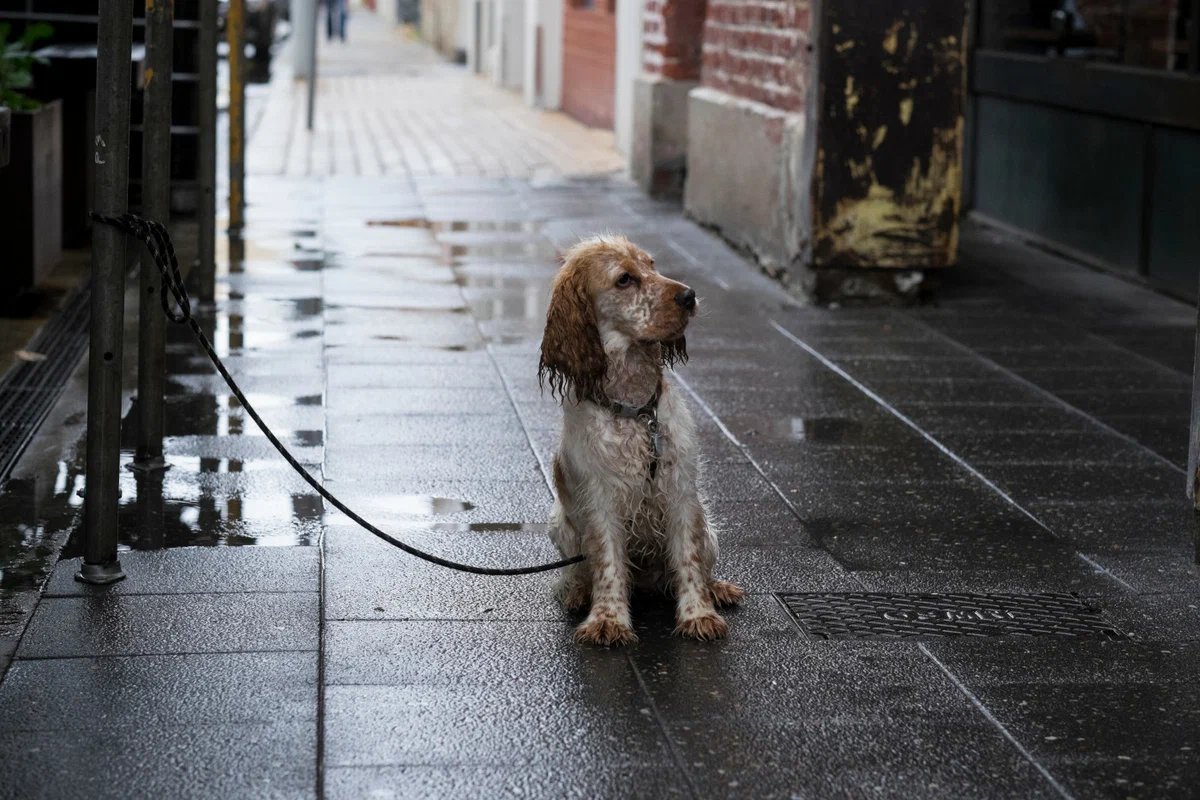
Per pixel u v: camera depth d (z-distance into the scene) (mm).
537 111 24359
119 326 5051
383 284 10625
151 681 4406
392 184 15625
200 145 9555
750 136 11703
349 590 5168
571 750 4035
